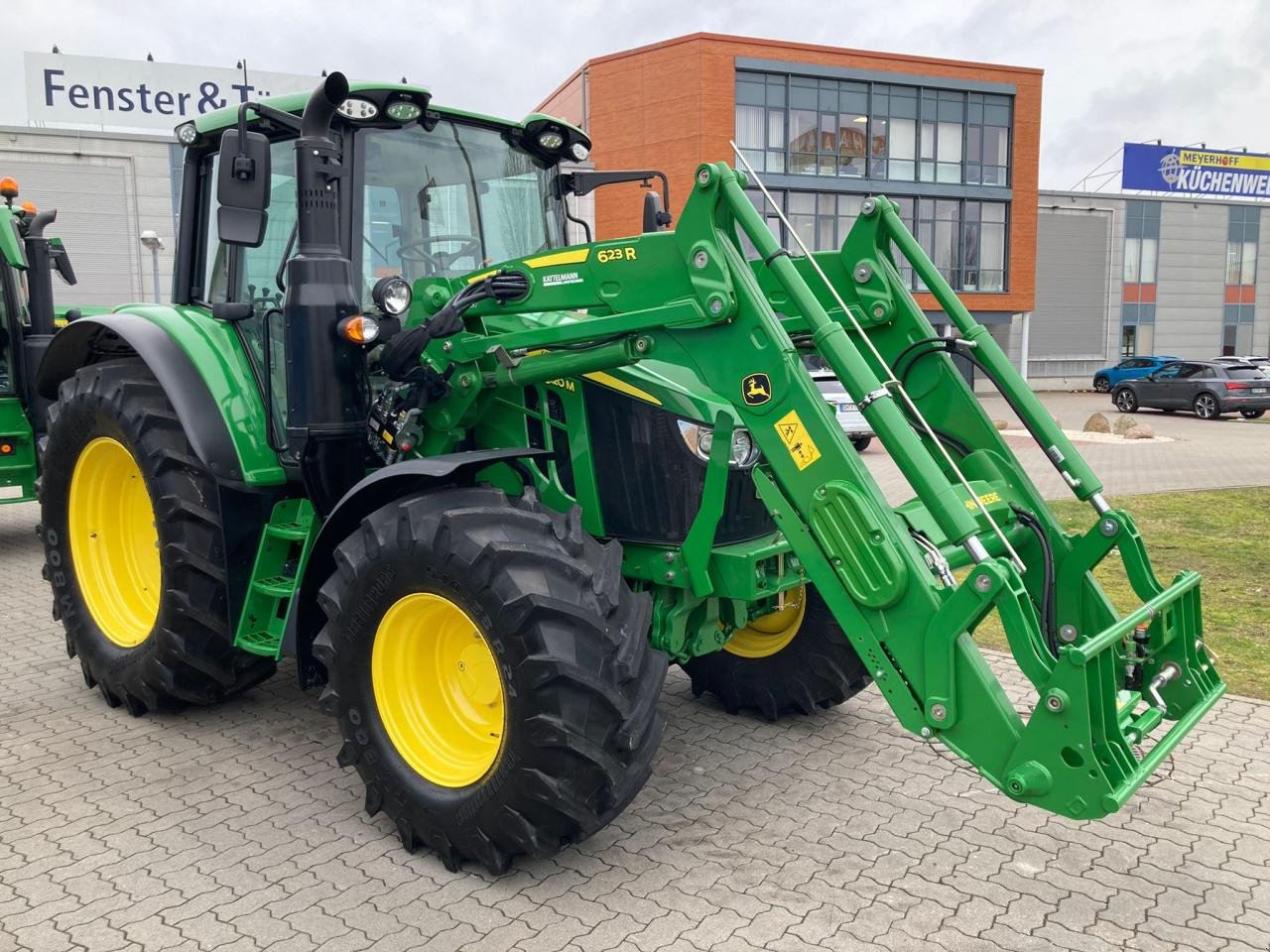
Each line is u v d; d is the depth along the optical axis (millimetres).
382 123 3834
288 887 3029
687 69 27516
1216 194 39438
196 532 3926
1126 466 13594
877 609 2846
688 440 3428
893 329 3750
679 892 3008
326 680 3660
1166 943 2770
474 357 3455
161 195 23328
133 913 2881
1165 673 3141
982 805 3631
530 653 2846
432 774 3172
